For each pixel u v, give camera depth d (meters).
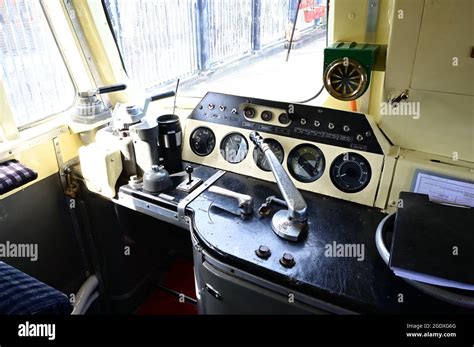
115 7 1.83
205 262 1.20
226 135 1.59
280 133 1.48
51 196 1.75
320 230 1.22
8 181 1.43
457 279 0.93
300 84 1.64
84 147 1.61
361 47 1.27
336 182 1.38
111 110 1.82
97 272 2.04
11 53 1.59
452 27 1.10
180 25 1.77
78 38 1.77
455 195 1.19
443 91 1.18
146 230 2.11
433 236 1.04
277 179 1.25
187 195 1.43
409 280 1.00
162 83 1.98
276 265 1.07
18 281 1.03
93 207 1.82
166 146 1.56
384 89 1.27
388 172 1.28
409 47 1.18
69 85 1.86
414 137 1.29
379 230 1.15
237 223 1.26
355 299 0.97
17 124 1.66
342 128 1.37
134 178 1.54
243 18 1.67
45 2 1.66
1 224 1.58
